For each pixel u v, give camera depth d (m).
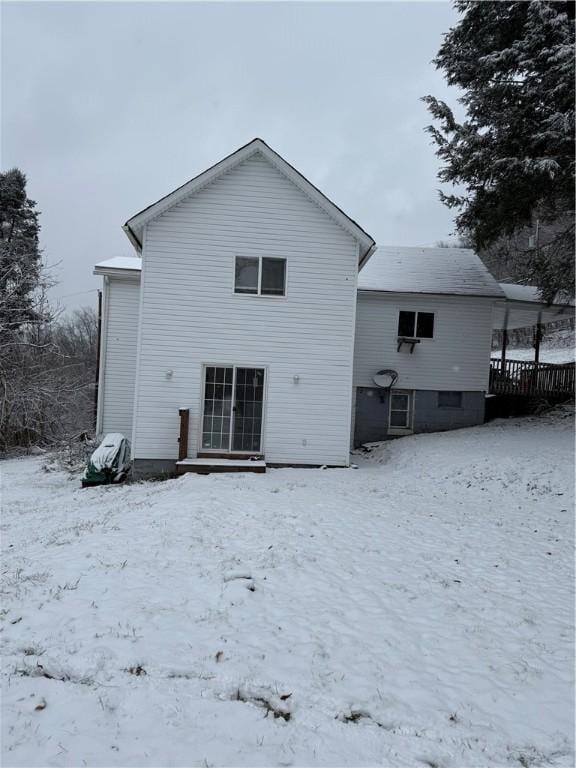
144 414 12.91
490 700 3.72
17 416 22.92
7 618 4.56
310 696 3.63
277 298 13.23
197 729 3.22
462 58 15.21
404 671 4.02
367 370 18.41
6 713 3.25
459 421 18.75
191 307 13.02
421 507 9.29
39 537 7.42
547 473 10.61
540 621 4.96
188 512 8.01
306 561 6.21
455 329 18.58
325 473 12.65
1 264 23.73
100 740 3.06
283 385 13.27
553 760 3.17
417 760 3.10
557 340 38.44
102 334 15.78
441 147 15.29
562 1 13.12
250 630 4.50
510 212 15.17
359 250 13.87
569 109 13.05
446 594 5.50
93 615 4.60
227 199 13.11
